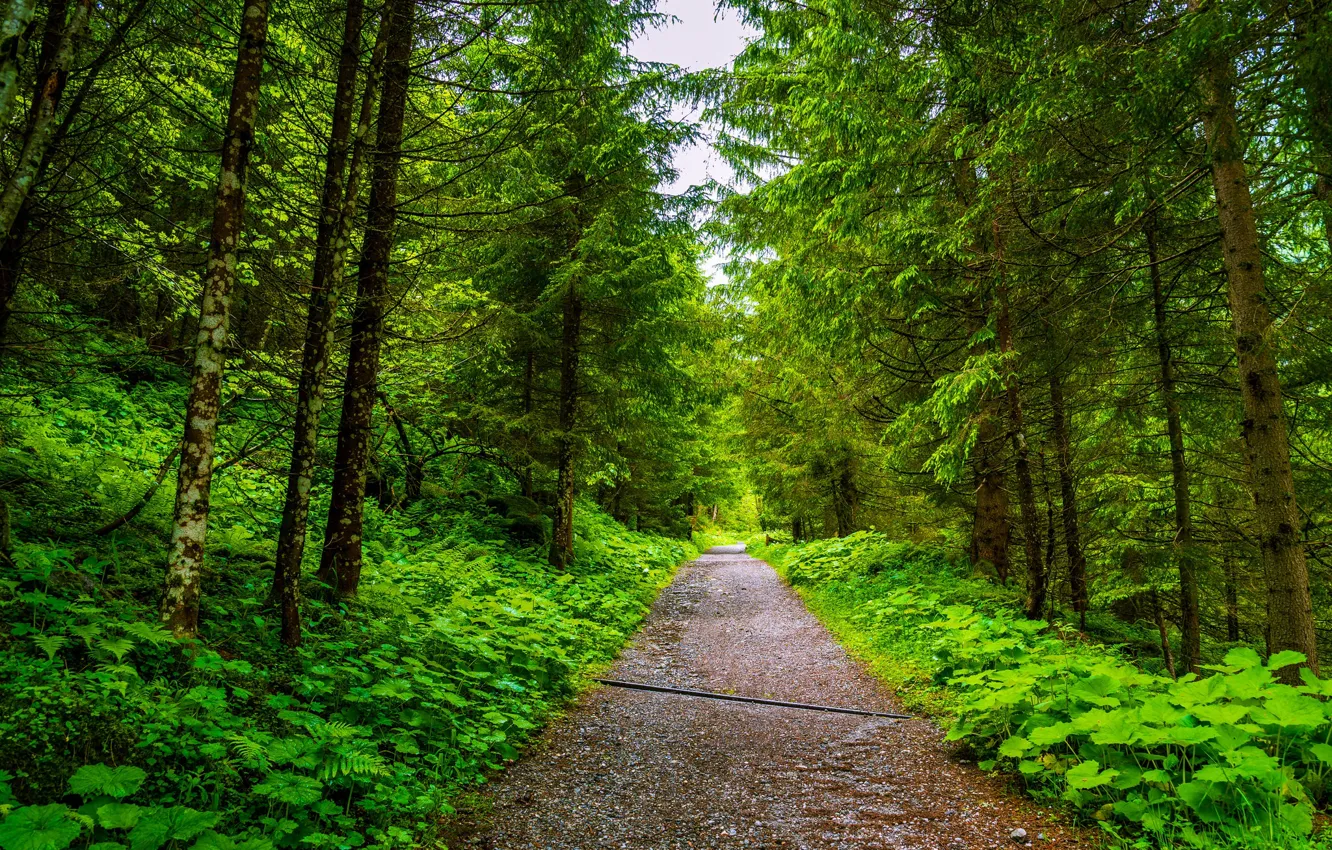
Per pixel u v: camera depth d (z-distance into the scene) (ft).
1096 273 25.66
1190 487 30.14
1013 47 21.76
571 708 21.94
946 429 28.99
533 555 41.16
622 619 35.86
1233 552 28.86
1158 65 16.22
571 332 41.83
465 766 15.72
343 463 22.02
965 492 39.58
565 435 40.96
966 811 14.26
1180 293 26.86
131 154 22.27
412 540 36.81
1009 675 17.15
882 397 37.40
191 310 30.91
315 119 25.04
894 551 45.85
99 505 21.06
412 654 19.60
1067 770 13.91
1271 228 22.03
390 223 22.90
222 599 18.34
